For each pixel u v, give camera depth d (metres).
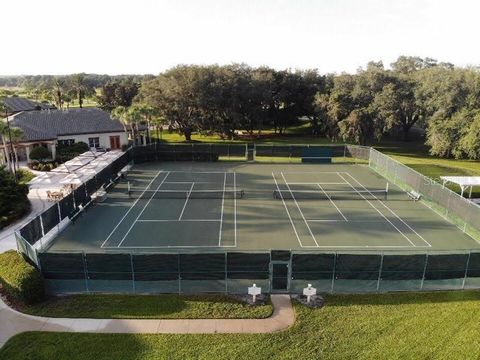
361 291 19.17
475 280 19.41
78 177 35.28
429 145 61.69
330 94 69.00
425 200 34.50
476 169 49.72
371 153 48.53
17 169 43.03
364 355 14.98
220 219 30.27
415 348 15.35
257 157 52.69
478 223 26.67
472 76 56.22
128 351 15.15
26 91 162.75
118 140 59.59
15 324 16.81
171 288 19.11
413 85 65.44
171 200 35.03
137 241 26.12
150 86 68.25
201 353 15.05
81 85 120.56
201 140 70.75
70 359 14.70
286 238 26.61
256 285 19.06
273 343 15.63
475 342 15.66
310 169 47.59
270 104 75.69
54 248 25.03
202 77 65.31
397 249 24.97
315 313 17.56
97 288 19.12
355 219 30.47
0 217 28.84
